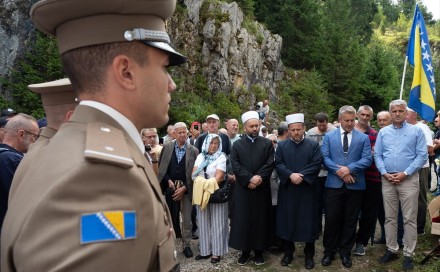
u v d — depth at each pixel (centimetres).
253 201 416
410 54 541
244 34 1880
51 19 79
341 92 2230
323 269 408
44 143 103
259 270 411
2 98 978
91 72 79
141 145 85
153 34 81
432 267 380
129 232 64
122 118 80
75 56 79
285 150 426
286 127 566
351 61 2203
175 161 461
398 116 390
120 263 62
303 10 2386
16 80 1041
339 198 410
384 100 2169
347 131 416
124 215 64
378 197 436
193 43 1711
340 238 421
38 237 61
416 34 535
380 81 2209
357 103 2255
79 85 81
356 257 433
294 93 2167
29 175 74
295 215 411
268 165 420
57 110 166
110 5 75
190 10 1705
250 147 426
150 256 71
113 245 62
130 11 77
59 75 1038
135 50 79
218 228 431
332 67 2206
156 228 76
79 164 65
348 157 410
